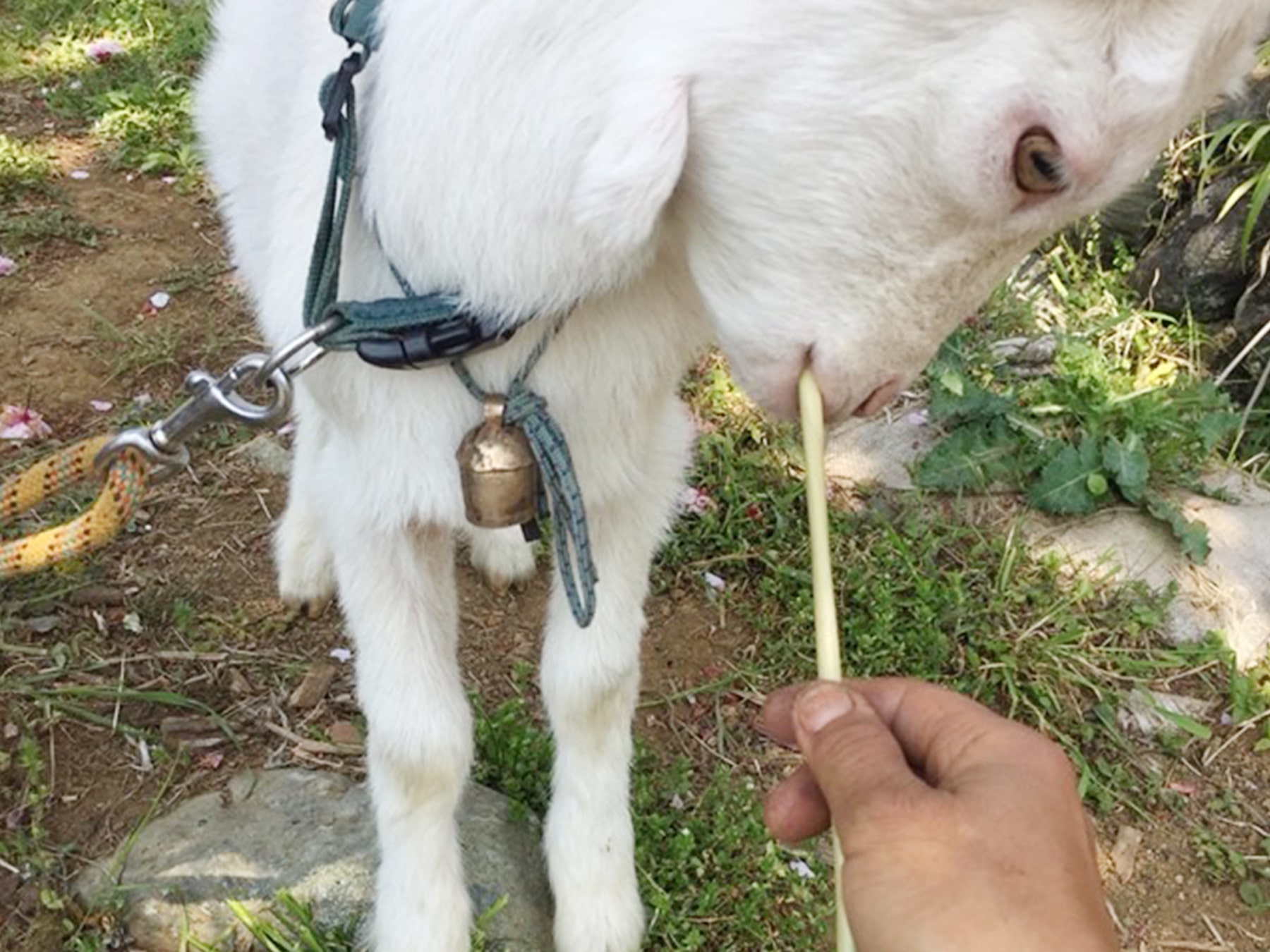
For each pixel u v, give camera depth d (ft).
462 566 2.89
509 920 2.14
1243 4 1.24
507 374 1.61
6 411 3.07
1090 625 2.86
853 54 1.26
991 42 1.22
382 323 1.52
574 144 1.36
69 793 2.30
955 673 2.74
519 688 2.62
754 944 2.20
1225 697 2.81
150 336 3.38
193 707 2.47
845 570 2.87
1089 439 3.15
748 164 1.33
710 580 2.86
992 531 3.04
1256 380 3.63
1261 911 2.43
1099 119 1.22
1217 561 3.03
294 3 1.95
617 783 2.14
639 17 1.33
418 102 1.46
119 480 1.65
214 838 2.20
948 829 1.09
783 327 1.41
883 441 3.25
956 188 1.28
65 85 4.62
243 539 2.86
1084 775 2.58
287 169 1.75
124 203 3.98
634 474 1.85
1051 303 3.86
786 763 2.55
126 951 2.09
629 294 1.59
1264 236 3.67
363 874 2.14
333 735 2.45
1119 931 2.37
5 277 3.58
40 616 2.61
